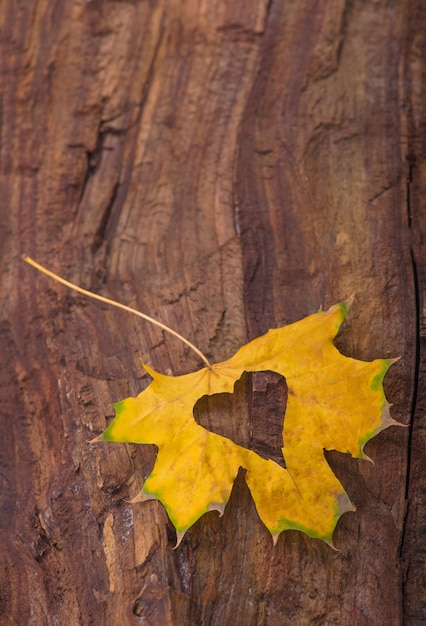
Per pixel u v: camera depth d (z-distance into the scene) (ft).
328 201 2.30
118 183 2.45
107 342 2.15
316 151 2.39
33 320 2.24
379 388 1.87
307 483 1.84
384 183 2.30
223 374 1.93
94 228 2.37
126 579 1.84
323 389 1.90
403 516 1.90
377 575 1.86
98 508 1.93
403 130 2.38
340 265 2.17
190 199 2.37
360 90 2.46
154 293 2.23
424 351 2.03
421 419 1.98
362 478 1.92
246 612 1.83
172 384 1.92
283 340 1.94
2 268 2.36
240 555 1.86
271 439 1.94
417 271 2.13
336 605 1.84
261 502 1.83
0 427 2.13
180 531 1.80
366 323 2.08
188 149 2.45
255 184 2.35
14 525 1.98
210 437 1.86
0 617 1.93
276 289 2.17
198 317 2.15
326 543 1.87
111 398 2.05
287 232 2.26
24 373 2.17
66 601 1.89
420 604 1.87
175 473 1.84
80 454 1.99
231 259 2.24
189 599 1.81
